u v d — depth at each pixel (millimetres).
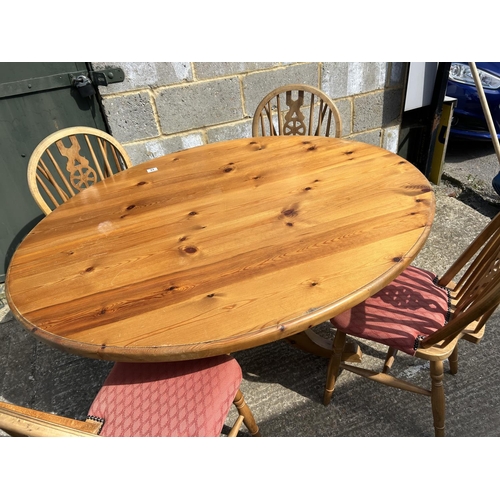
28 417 766
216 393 1219
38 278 1251
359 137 3240
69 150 1909
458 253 2504
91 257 1312
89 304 1114
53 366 2084
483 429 1586
